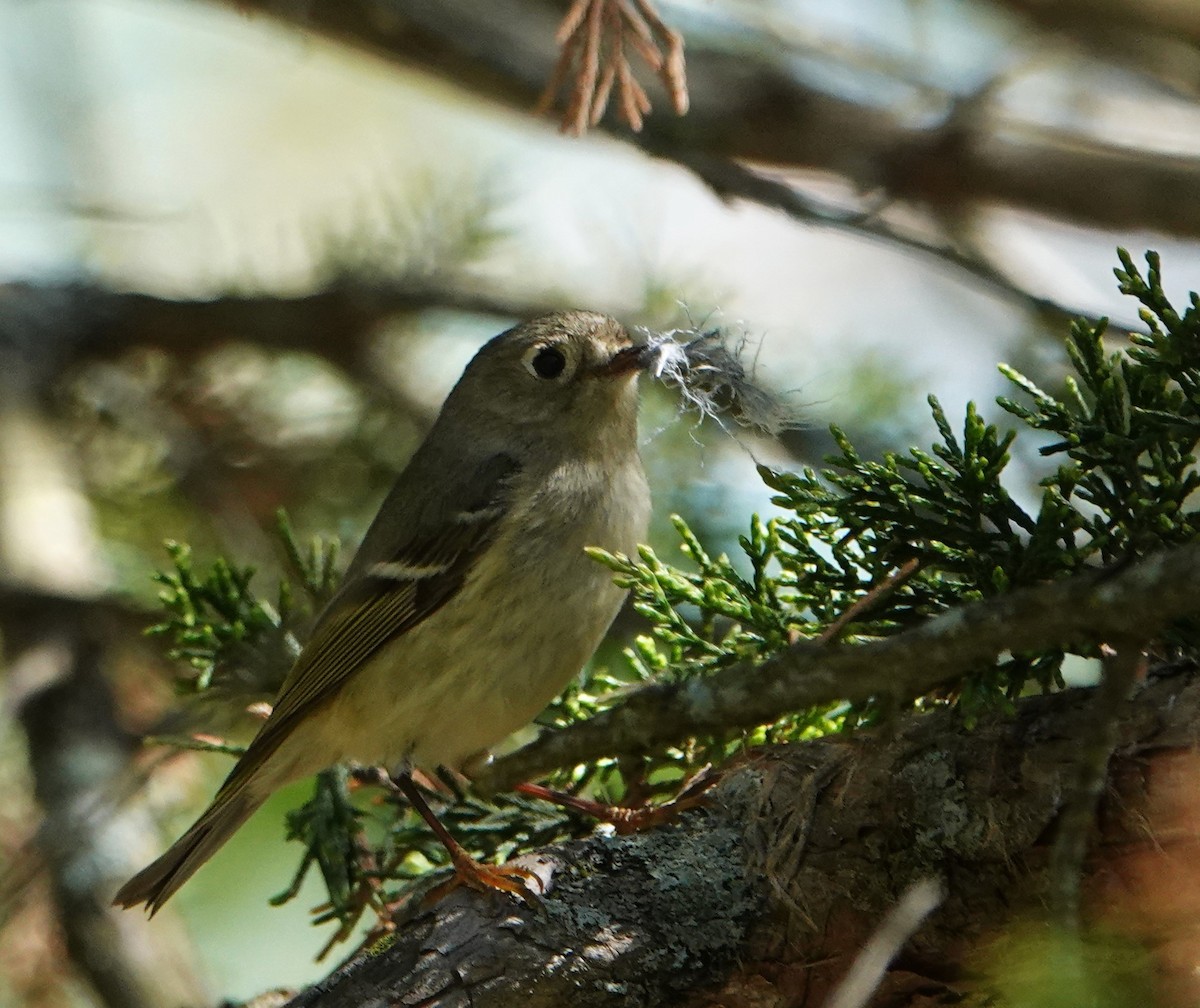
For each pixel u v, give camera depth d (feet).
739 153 39.58
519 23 39.29
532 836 26.14
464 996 19.56
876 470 19.76
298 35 39.22
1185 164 38.75
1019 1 38.11
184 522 38.47
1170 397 18.34
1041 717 18.40
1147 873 17.30
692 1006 19.71
